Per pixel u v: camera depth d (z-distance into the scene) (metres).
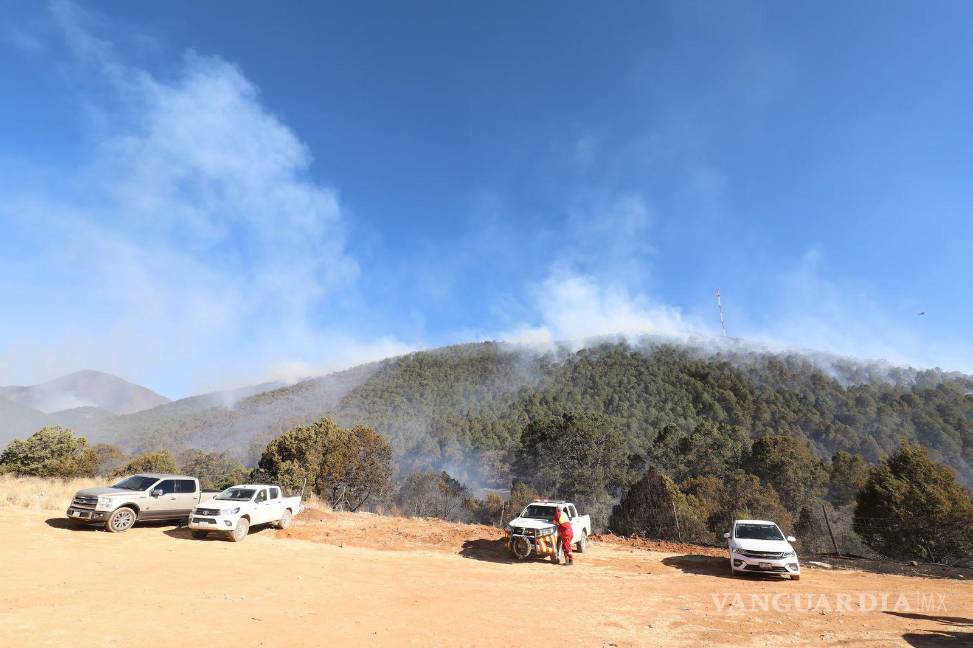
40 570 10.45
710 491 52.16
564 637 8.16
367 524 21.61
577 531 18.25
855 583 14.57
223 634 7.16
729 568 16.53
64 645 6.26
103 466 71.50
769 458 62.84
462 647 7.34
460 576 13.37
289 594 10.00
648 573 15.17
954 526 29.09
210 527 15.91
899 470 33.34
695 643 8.17
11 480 27.75
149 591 9.40
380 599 10.14
